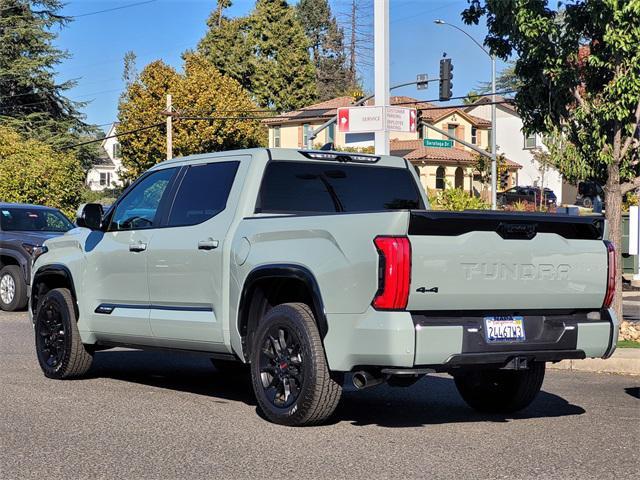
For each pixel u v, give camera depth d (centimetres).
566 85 1267
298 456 603
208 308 770
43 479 550
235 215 758
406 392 894
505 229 651
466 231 635
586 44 1341
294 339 678
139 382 930
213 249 760
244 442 643
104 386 898
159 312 815
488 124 6694
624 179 1331
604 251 705
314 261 662
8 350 1152
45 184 3117
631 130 1255
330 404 670
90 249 903
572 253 685
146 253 829
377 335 613
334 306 643
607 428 706
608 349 708
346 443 641
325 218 664
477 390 783
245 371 1012
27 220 1808
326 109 5950
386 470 568
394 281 607
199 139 5831
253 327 732
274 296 735
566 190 6838
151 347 844
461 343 631
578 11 1244
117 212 895
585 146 1297
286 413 686
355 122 1592
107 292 880
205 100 5838
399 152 6088
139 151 5919
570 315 701
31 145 3694
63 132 5941
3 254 1711
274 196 773
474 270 635
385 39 1591
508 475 558
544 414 770
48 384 903
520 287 657
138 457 602
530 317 675
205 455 606
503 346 651
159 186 857
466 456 606
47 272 955
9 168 3083
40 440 652
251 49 8431
